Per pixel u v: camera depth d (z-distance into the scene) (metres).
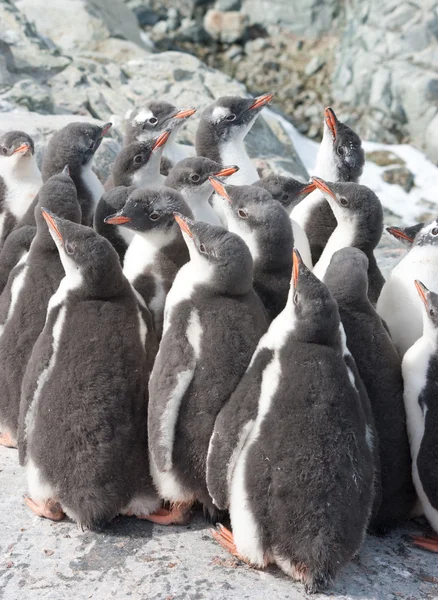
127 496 3.01
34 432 3.00
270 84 9.33
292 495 2.80
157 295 3.40
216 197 4.10
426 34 8.32
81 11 8.12
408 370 3.07
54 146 4.04
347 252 3.17
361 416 2.88
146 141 4.07
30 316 3.28
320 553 2.80
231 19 10.01
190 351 2.97
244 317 3.02
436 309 3.04
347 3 9.49
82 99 6.51
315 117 8.77
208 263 3.04
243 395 2.88
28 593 2.85
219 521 3.05
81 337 3.01
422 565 2.99
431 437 2.98
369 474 2.85
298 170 6.25
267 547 2.85
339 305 3.09
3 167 4.27
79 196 4.03
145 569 2.92
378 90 8.43
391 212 7.13
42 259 3.35
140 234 3.43
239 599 2.83
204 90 6.87
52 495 3.01
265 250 3.36
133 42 8.51
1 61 6.49
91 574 2.91
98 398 2.97
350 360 2.94
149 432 2.94
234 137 4.37
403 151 8.05
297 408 2.83
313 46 9.76
